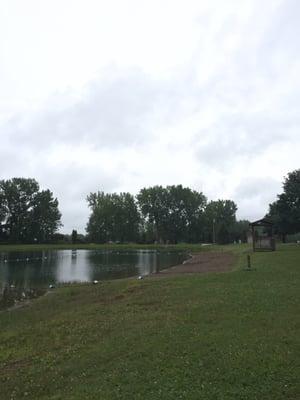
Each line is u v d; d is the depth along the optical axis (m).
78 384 8.84
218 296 15.08
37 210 120.81
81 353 10.80
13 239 116.62
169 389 7.91
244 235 118.50
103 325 13.19
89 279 33.44
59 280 33.53
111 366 9.48
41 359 11.05
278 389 7.50
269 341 9.79
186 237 140.62
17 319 17.31
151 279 24.05
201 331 10.98
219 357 9.10
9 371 10.57
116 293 19.83
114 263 50.47
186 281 19.94
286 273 20.08
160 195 136.75
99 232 132.25
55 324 14.75
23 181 119.56
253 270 22.19
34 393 8.88
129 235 135.75
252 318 11.77
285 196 52.25
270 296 14.32
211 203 143.75
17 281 33.34
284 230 53.38
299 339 9.78
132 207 136.00
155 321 12.63
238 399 7.30
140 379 8.52
